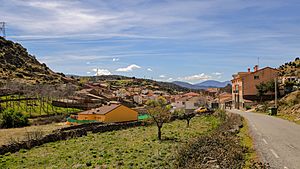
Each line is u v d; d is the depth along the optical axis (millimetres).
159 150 24469
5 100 79750
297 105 51125
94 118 62062
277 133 25703
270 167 12797
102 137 38500
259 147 18188
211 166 12781
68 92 107938
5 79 128625
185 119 64375
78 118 65562
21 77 149750
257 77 90188
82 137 39094
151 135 38156
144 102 130250
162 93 184125
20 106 78062
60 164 21812
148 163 19219
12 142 31484
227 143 17844
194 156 15945
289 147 18219
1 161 24688
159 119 36969
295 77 92062
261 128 30078
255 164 12922
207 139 19000
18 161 24391
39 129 47719
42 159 24453
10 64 173625
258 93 87062
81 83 176750
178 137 34375
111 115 61688
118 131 46062
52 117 68625
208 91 180250
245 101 87062
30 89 96062
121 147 28125
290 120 40625
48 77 170375
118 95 146500
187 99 120875
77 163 21562
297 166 13070
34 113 73000
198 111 79562
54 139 36094
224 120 47156
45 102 90125
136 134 40719
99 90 146500
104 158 22594
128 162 20188
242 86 90312
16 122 55438
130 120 65500
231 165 12523
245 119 42125
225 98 118250
